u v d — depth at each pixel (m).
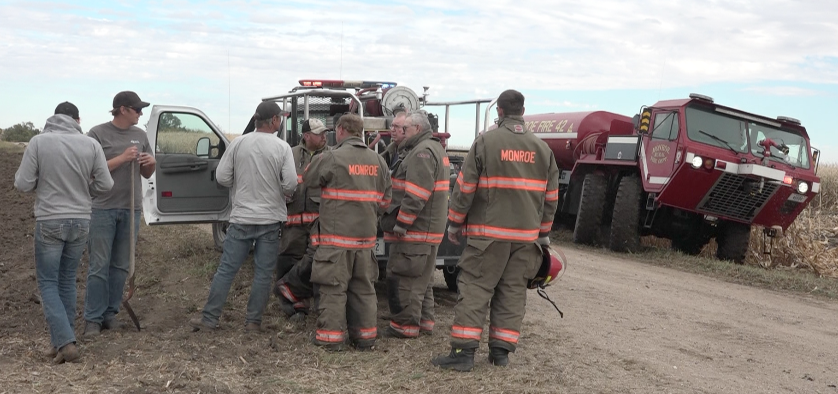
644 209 12.38
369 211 5.40
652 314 7.34
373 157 5.45
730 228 11.80
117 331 5.68
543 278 5.20
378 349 5.51
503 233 4.83
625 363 5.47
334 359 5.16
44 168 4.80
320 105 8.38
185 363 4.86
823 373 5.55
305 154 6.38
